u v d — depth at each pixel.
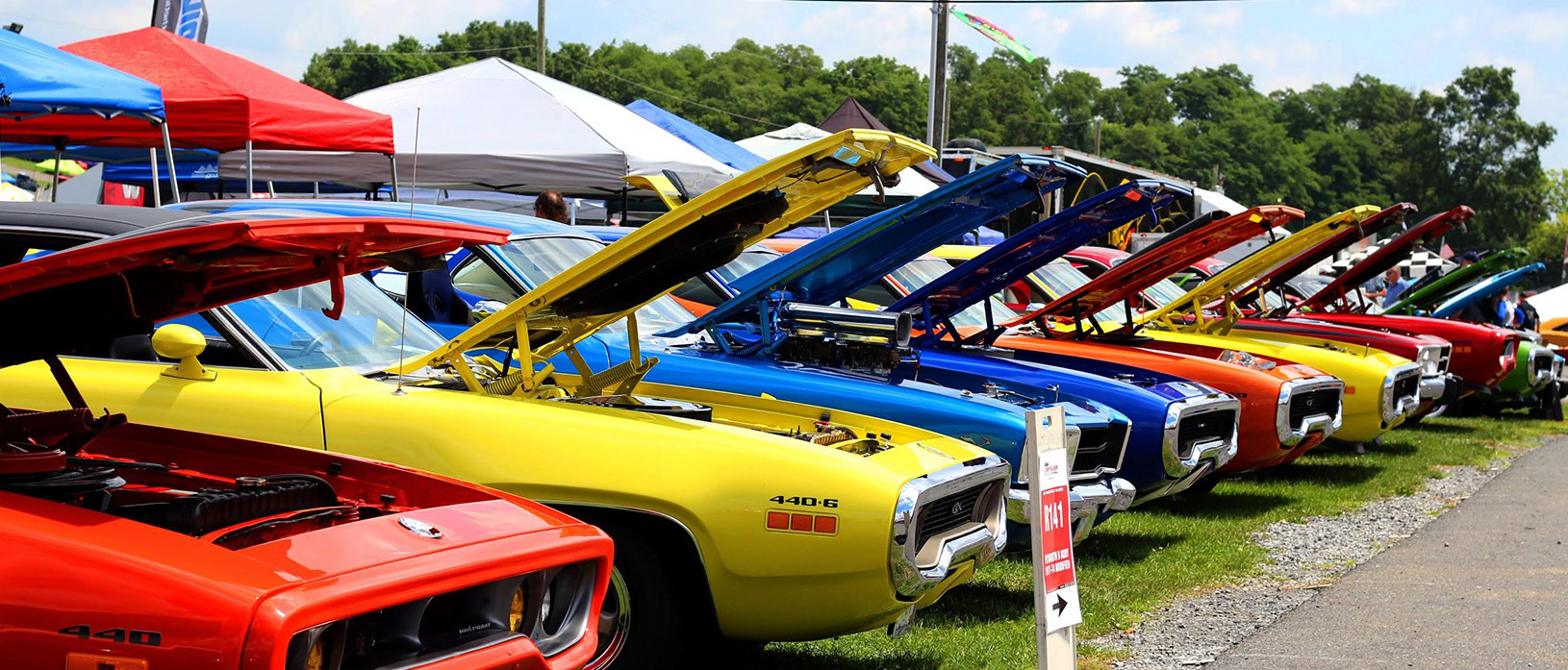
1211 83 144.50
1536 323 18.17
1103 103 140.00
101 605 2.77
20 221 4.50
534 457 4.39
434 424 4.50
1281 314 13.52
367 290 5.70
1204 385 8.49
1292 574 7.32
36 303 3.21
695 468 4.32
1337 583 7.11
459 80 14.58
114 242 3.05
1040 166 6.16
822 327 6.47
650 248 4.95
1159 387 7.49
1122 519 8.73
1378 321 13.42
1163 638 5.91
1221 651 5.71
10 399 4.76
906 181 17.67
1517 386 14.80
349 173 12.96
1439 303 16.22
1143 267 8.63
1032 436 4.13
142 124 9.62
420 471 4.05
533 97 14.14
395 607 3.03
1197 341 10.39
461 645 3.14
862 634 5.62
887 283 9.79
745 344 6.73
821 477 4.29
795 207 5.38
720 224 4.99
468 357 6.39
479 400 4.67
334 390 4.69
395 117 13.81
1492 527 8.84
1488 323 16.11
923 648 5.45
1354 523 8.91
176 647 2.72
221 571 2.82
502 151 13.30
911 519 4.29
